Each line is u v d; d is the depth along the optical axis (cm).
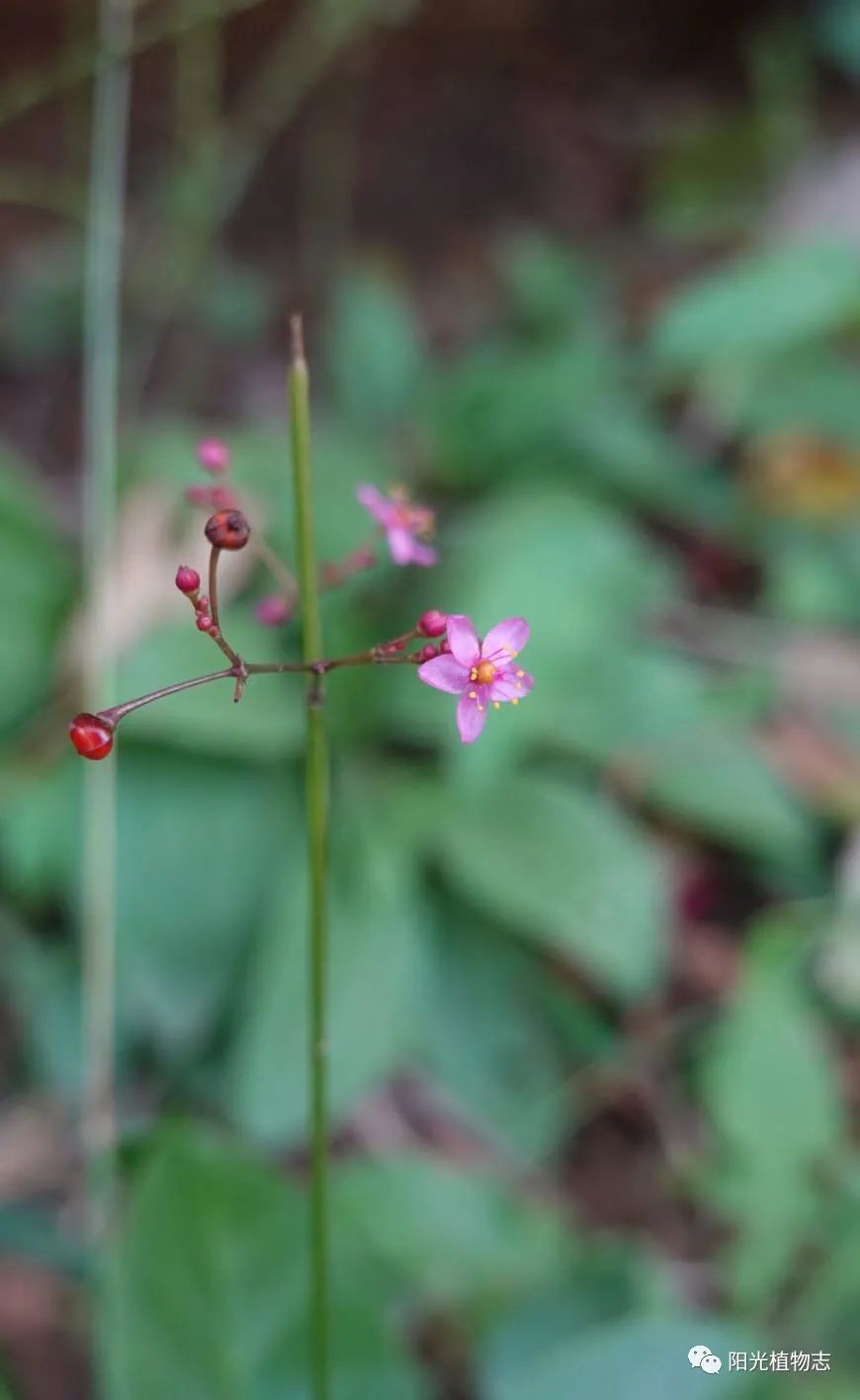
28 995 40
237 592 43
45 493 55
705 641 49
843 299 45
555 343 56
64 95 62
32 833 40
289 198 66
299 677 41
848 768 45
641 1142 41
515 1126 40
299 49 64
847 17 66
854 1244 36
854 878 41
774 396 51
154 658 40
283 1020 38
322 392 60
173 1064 40
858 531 50
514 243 64
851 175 63
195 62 62
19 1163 39
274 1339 33
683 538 52
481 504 49
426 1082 41
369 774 42
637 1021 41
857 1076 40
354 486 45
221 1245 33
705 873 44
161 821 41
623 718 42
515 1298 36
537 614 42
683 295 47
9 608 42
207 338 61
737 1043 37
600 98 71
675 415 55
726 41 71
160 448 44
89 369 44
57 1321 37
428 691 42
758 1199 36
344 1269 33
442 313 64
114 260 43
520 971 41
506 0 66
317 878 28
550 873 40
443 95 69
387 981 39
